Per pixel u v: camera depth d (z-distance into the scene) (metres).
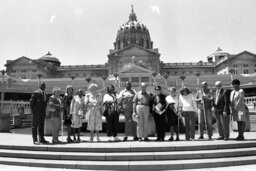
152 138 10.30
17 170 6.50
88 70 90.12
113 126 9.27
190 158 6.98
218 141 8.52
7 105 36.81
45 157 7.30
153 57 80.44
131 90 9.80
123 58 81.06
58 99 9.20
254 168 6.43
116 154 7.02
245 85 51.56
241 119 8.65
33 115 8.71
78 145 7.97
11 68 82.44
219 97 9.11
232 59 76.69
